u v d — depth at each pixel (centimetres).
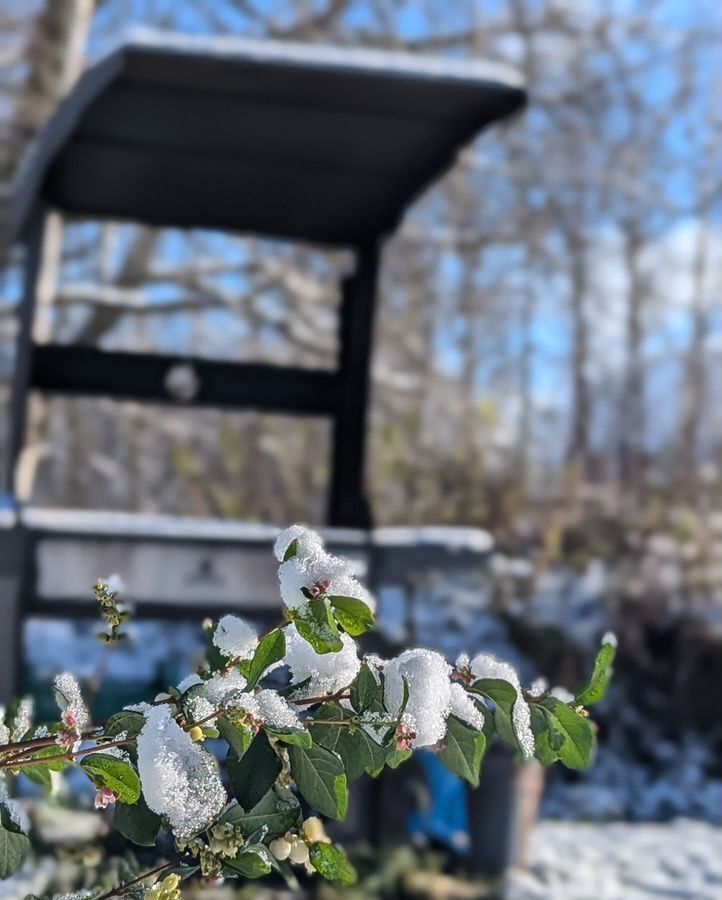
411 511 1076
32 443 920
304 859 138
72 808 398
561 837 627
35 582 468
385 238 605
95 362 570
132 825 135
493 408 1200
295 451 1205
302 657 141
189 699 138
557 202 1402
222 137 524
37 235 558
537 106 1404
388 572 509
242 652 141
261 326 1357
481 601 871
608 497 1012
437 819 507
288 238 610
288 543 135
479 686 143
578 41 1418
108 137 523
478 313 1386
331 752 134
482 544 516
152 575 480
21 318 551
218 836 132
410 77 476
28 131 1151
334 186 570
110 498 1333
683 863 578
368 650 509
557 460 1309
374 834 480
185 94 486
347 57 475
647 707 841
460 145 523
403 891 455
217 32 1324
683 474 1055
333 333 1281
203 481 1162
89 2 1148
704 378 1311
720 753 820
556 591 874
